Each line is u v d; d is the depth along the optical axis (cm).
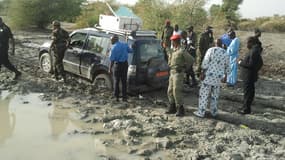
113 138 693
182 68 805
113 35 921
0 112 809
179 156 627
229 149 662
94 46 990
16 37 2164
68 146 650
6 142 658
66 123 762
